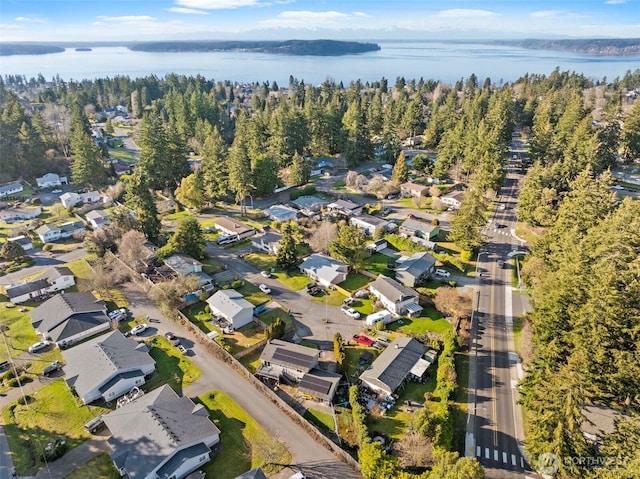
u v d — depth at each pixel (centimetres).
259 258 7375
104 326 5478
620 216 5522
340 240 6762
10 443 3922
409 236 7988
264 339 5266
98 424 4075
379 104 16600
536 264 6012
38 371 4778
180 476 3584
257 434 4012
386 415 4212
